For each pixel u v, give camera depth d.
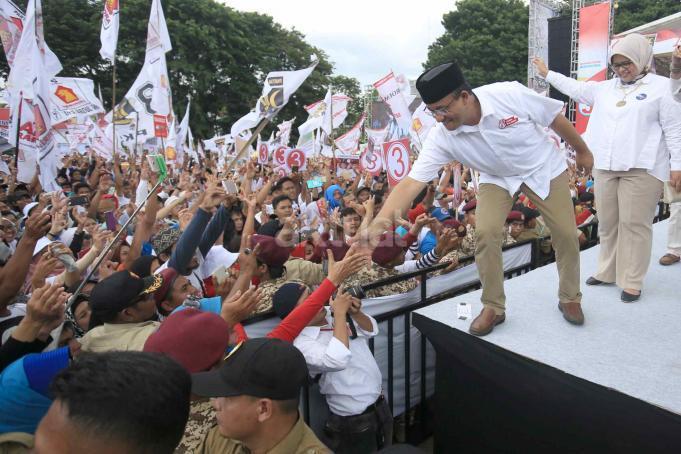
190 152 15.04
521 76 35.81
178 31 29.62
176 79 31.62
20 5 24.53
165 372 1.05
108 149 11.46
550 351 2.65
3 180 9.15
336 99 11.65
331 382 2.84
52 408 0.99
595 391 2.32
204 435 1.94
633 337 2.79
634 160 3.15
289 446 1.67
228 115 33.69
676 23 17.17
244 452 1.79
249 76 33.56
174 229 4.12
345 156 13.98
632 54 3.16
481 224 2.80
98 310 2.29
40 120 5.61
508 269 4.60
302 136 11.26
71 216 5.21
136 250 3.54
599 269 3.67
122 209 6.61
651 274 3.84
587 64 15.05
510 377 2.70
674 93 2.88
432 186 5.52
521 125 2.56
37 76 5.58
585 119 11.32
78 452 0.95
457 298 3.50
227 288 3.16
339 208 5.54
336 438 2.89
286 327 2.36
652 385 2.29
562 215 2.77
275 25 36.81
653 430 2.14
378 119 8.55
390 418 3.04
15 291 2.52
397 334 3.66
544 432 2.68
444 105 2.46
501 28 36.53
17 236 5.14
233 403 1.64
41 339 1.91
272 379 1.62
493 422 2.96
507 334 2.88
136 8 29.02
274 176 8.17
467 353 2.91
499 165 2.66
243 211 5.41
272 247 3.24
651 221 3.26
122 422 0.95
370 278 3.52
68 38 28.55
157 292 2.73
